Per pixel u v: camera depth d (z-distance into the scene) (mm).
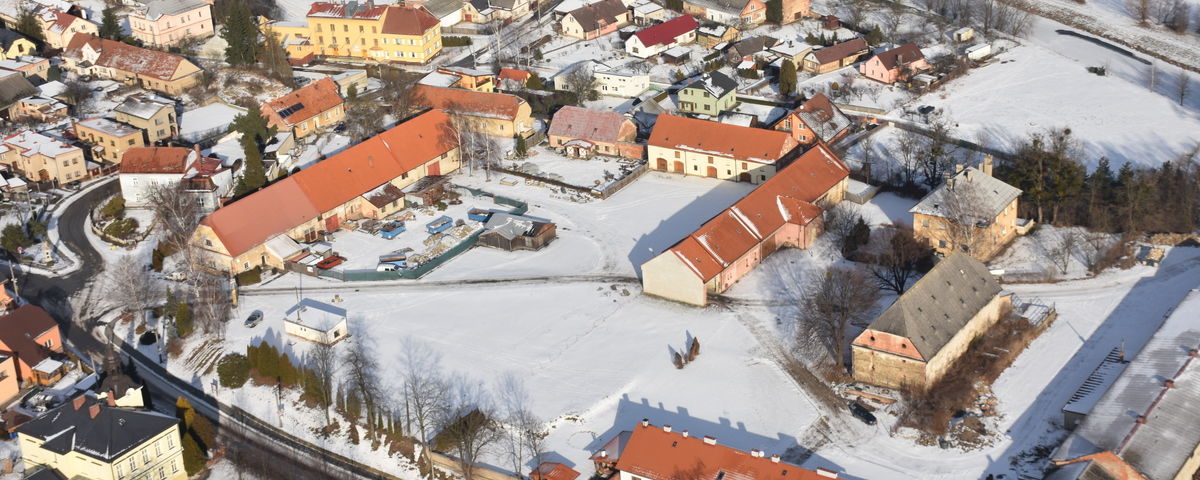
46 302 171750
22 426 134500
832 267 169875
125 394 139250
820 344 150000
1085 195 179500
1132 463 121438
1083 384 140250
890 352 139625
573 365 150000
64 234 190375
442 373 149250
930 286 144625
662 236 182875
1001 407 138750
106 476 128250
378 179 195625
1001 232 173875
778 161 196500
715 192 197375
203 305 164250
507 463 133500
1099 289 162750
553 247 181500
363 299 168250
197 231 175375
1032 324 153875
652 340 154625
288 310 165375
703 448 125500
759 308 161000
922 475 128625
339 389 146750
